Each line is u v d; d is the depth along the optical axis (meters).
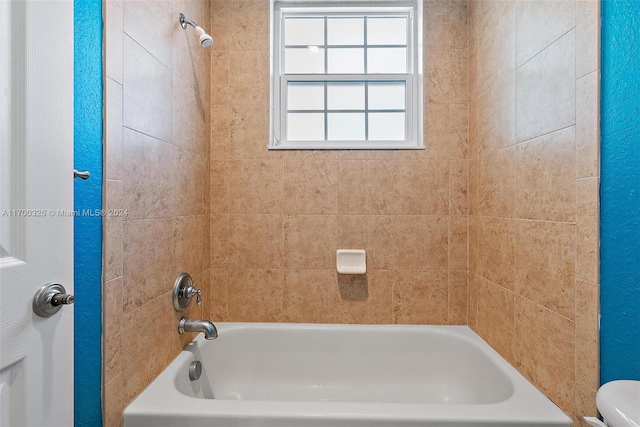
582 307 0.99
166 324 1.38
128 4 1.08
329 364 1.82
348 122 2.06
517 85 1.35
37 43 0.62
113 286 1.01
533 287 1.25
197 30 1.46
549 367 1.15
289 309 1.92
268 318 1.92
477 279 1.76
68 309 0.70
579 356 1.00
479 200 1.73
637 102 0.80
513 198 1.39
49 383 0.65
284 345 1.83
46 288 0.64
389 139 2.05
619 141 0.85
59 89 0.68
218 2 1.93
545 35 1.17
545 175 1.17
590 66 0.95
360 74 2.01
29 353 0.61
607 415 0.63
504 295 1.47
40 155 0.63
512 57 1.39
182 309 1.50
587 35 0.96
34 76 0.62
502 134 1.48
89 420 0.92
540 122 1.20
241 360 1.81
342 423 1.04
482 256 1.70
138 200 1.15
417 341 1.81
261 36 1.93
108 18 0.98
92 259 0.93
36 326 0.62
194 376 1.50
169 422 1.06
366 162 1.91
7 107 0.57
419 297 1.91
